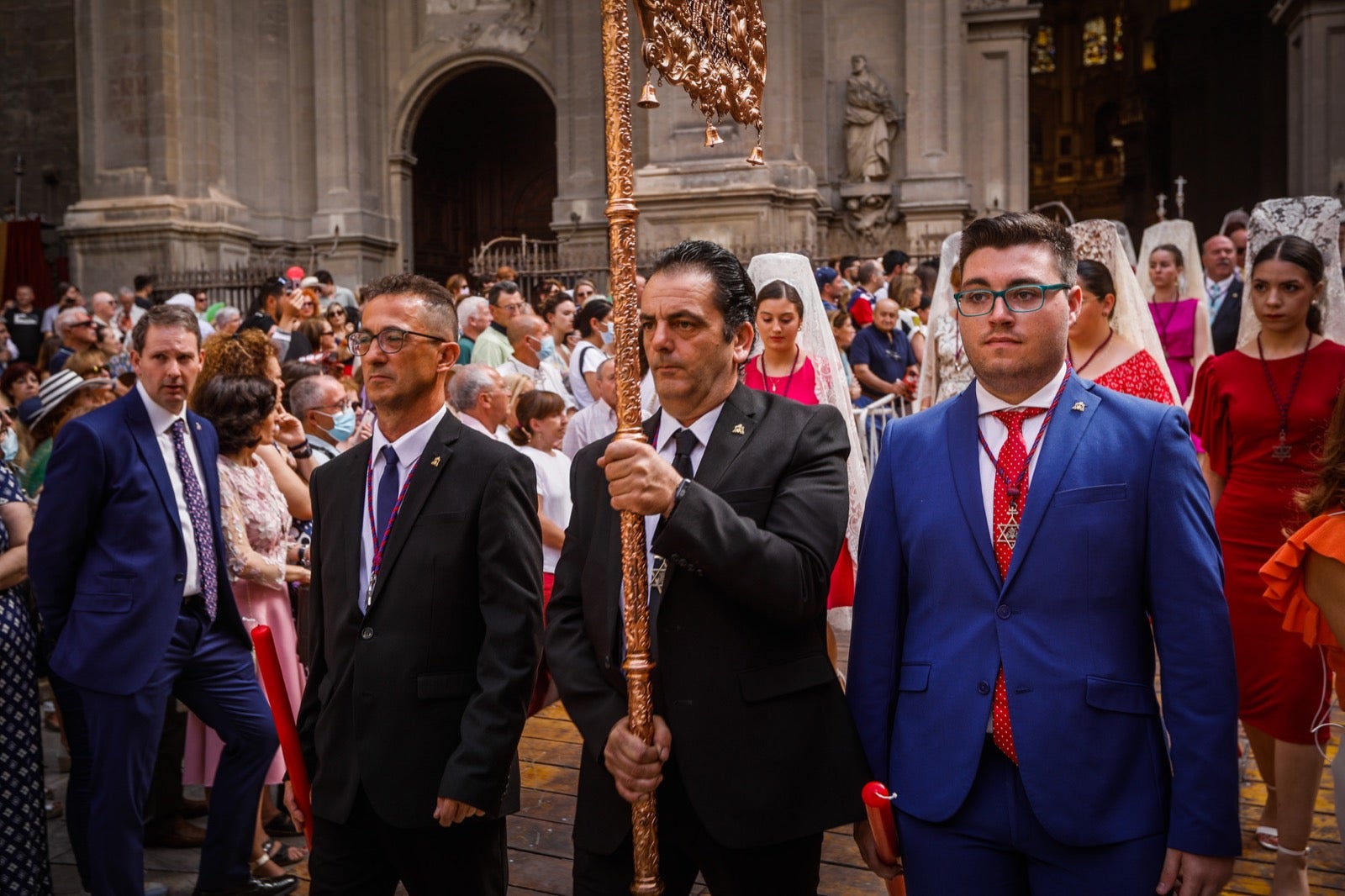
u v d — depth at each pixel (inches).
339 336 408.2
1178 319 260.2
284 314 367.9
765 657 89.6
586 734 90.6
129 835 135.5
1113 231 166.9
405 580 107.3
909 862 86.7
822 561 88.5
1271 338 142.2
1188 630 82.4
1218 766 80.4
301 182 836.0
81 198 802.8
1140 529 84.4
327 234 812.6
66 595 136.9
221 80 805.9
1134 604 84.7
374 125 837.2
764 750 87.8
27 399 235.9
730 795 87.0
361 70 823.7
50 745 225.1
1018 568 84.6
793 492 91.0
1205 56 1122.7
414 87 841.5
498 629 105.8
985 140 757.3
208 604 144.1
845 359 335.0
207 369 175.6
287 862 160.4
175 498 141.8
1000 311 86.0
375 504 111.9
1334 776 93.8
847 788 89.1
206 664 144.4
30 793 135.0
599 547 95.3
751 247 685.9
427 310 110.9
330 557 112.0
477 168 938.7
